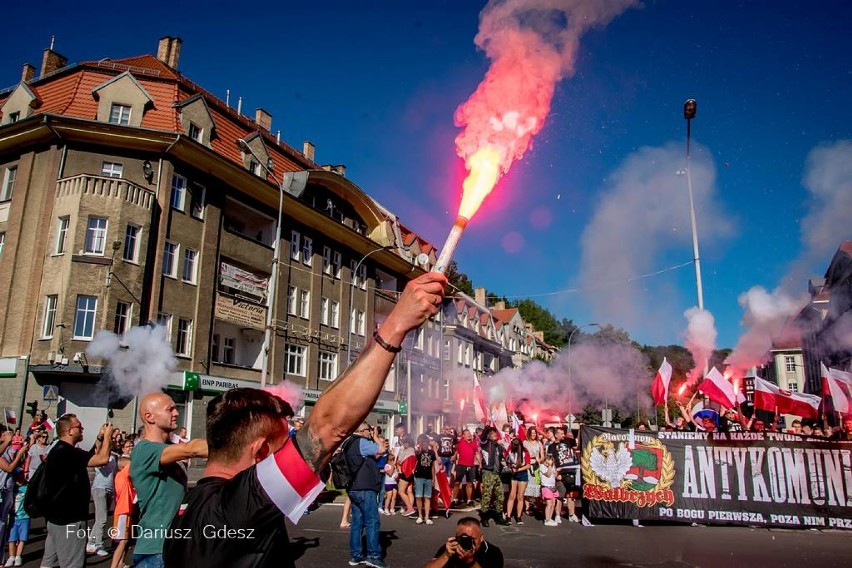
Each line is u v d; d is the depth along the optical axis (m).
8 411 20.16
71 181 21.45
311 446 1.25
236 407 1.73
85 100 23.67
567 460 12.99
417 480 11.99
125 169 22.81
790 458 11.68
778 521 11.48
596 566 8.13
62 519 4.75
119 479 5.90
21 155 23.05
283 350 28.53
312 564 7.95
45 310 20.86
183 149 23.38
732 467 11.84
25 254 21.72
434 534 10.57
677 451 12.08
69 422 4.99
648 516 11.88
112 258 20.92
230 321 25.64
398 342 1.22
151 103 24.30
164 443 3.83
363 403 1.21
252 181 26.62
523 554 8.94
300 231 30.72
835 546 9.67
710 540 10.20
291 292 29.86
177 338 23.19
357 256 35.72
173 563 1.36
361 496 7.79
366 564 7.78
